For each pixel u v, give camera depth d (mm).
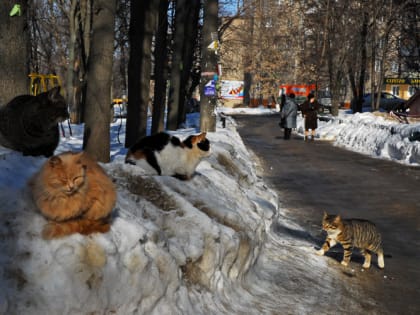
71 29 26359
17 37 7027
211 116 16734
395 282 7676
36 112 5500
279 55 61906
